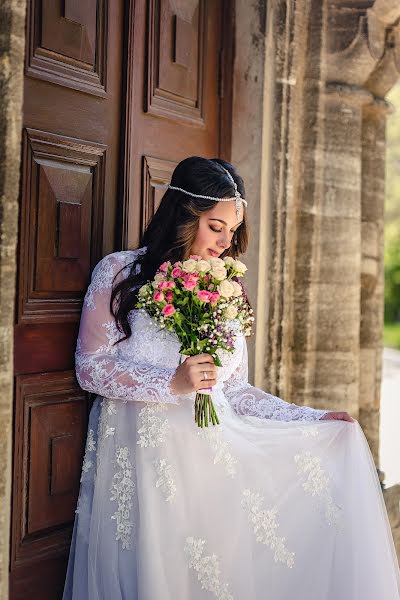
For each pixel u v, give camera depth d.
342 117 3.55
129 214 2.79
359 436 2.54
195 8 3.13
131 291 2.35
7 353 1.90
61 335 2.53
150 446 2.30
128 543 2.29
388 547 2.47
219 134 3.36
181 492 2.29
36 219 2.40
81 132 2.60
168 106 3.00
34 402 2.44
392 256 16.61
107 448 2.38
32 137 2.38
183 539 2.26
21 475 2.40
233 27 3.37
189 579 2.26
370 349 3.92
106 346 2.36
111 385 2.29
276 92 3.35
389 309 16.67
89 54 2.61
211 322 2.23
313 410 2.62
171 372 2.27
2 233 1.88
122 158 2.76
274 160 3.37
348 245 3.61
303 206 3.49
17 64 1.89
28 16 2.37
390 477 3.94
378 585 2.41
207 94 3.26
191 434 2.34
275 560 2.37
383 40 3.55
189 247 2.46
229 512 2.33
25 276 2.37
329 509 2.45
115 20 2.72
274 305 3.39
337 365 3.60
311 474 2.46
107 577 2.29
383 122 3.90
